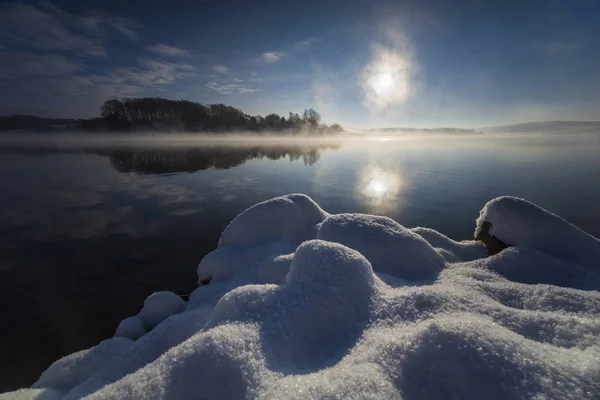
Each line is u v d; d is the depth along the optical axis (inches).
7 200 578.2
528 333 72.2
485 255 155.3
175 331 103.3
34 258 323.3
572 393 49.5
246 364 63.3
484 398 52.0
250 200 565.6
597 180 644.1
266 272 134.6
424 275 123.6
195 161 1252.5
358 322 80.0
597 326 68.8
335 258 94.4
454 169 886.4
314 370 65.9
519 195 526.3
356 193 599.2
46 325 212.8
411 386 56.0
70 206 534.6
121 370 91.7
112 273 290.5
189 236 386.6
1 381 162.1
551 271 119.5
